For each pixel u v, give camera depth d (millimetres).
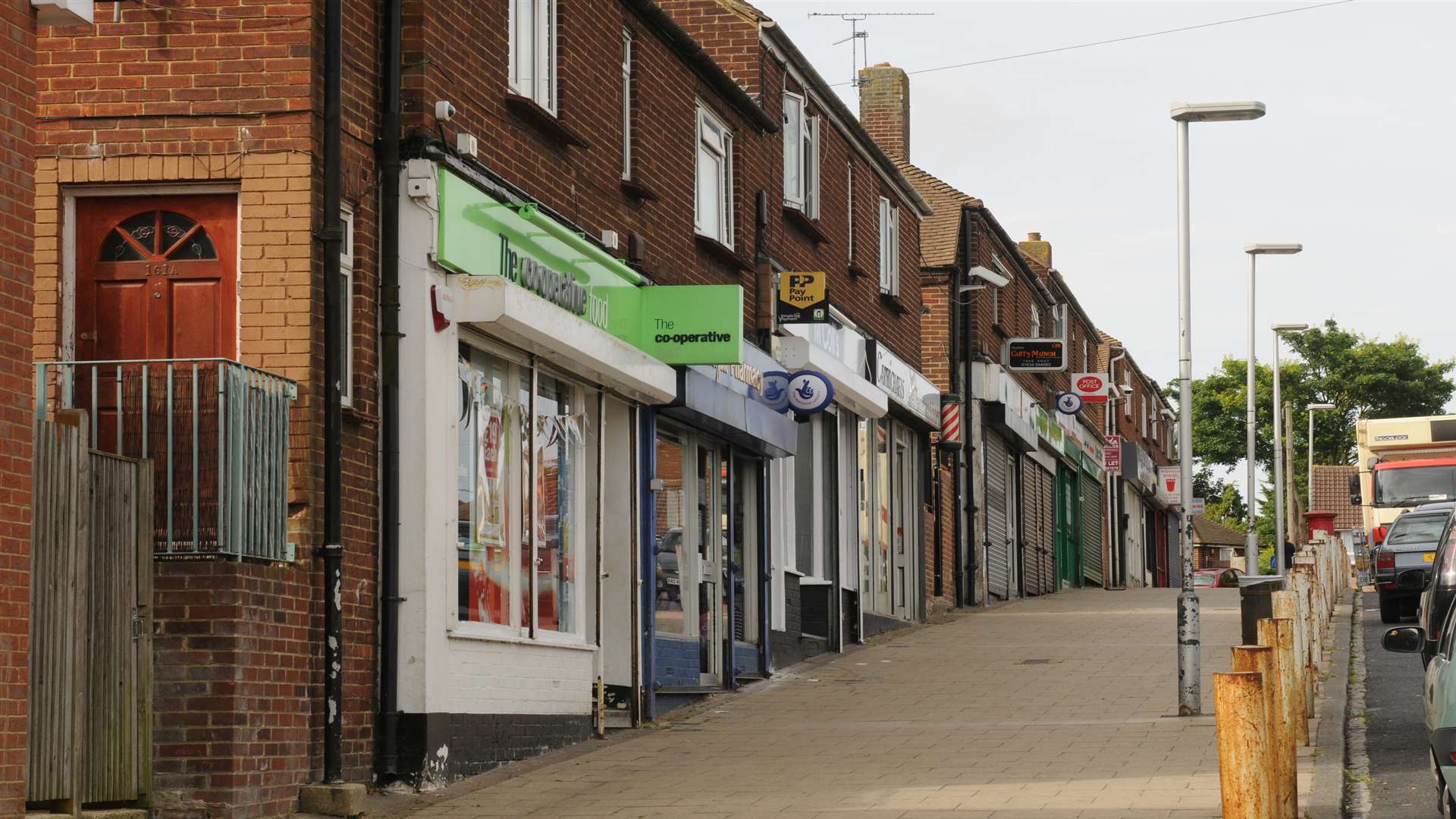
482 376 13531
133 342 11641
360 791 11172
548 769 13367
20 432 8836
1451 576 15734
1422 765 12656
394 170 12422
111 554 9930
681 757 14031
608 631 16094
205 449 10531
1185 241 16656
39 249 11617
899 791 12023
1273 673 9914
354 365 12156
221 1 11672
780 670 20484
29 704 9078
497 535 13711
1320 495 70688
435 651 12328
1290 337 78750
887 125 35094
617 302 16000
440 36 12820
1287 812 10117
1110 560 49406
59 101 11695
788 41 21375
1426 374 76438
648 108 17344
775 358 20391
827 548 22781
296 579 11219
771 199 21078
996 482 33875
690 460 18141
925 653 22188
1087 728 15109
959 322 31766
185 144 11594
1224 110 16625
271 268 11461
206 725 10398
